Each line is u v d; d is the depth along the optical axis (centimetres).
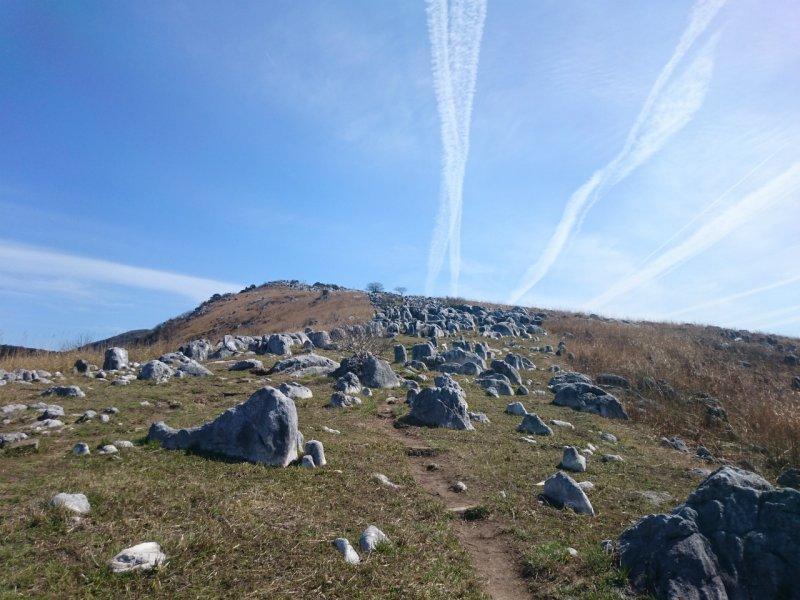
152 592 569
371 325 3309
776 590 636
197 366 1878
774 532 671
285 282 9538
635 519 893
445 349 2711
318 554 679
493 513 891
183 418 1248
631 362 2547
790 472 1255
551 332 3806
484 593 659
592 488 1036
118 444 1001
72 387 1477
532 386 2128
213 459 957
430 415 1426
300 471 947
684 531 681
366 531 741
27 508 695
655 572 664
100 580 571
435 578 671
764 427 1634
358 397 1627
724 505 706
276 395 1001
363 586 630
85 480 803
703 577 640
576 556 741
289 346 2575
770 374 2917
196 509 746
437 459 1147
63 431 1117
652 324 4541
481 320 4041
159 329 8269
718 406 1888
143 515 712
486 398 1806
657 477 1143
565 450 1161
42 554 606
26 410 1302
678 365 2609
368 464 1038
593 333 3628
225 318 7062
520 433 1419
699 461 1361
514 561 754
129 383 1662
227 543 670
